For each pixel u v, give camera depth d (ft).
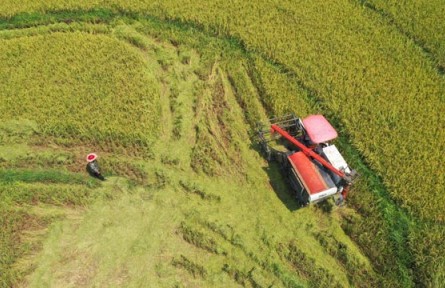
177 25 73.77
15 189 51.98
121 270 45.88
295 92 60.34
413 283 42.45
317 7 73.20
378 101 57.47
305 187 45.93
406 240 45.21
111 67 65.92
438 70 62.75
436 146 52.03
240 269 44.91
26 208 50.78
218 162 54.49
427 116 55.42
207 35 71.31
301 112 57.72
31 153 56.44
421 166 49.96
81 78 64.34
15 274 45.11
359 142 53.21
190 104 61.52
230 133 57.31
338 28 69.21
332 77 61.21
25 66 66.69
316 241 46.68
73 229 49.14
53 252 47.26
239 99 61.77
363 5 72.95
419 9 71.20
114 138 57.00
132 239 48.16
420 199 47.50
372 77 60.64
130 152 56.08
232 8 74.33
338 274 44.16
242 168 53.67
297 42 67.31
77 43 69.92
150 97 61.41
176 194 51.75
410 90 58.90
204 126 58.39
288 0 75.20
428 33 66.95
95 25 75.20
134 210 50.55
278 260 45.42
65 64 66.64
